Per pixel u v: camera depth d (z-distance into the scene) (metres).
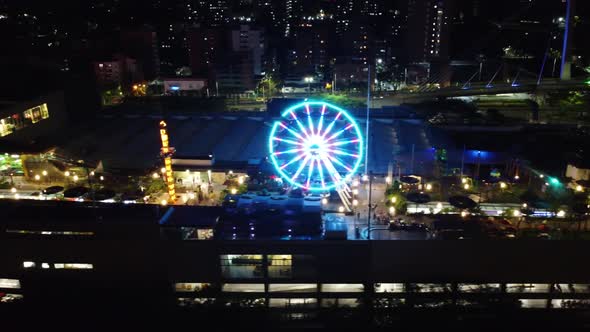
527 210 65.62
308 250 52.75
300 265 53.69
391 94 171.12
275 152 83.38
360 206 71.31
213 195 78.69
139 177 83.38
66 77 109.06
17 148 85.94
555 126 101.81
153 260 54.50
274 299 55.91
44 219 54.72
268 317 55.06
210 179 84.19
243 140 96.19
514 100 168.00
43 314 56.22
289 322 54.78
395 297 54.72
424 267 53.44
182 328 54.53
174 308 55.69
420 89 181.50
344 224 59.34
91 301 56.81
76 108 109.62
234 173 83.19
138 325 54.75
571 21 167.38
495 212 67.06
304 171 80.44
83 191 71.50
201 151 91.44
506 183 76.94
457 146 90.56
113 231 53.88
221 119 109.38
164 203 72.06
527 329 53.81
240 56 181.25
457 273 53.66
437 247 52.44
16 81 103.81
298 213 58.44
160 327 54.53
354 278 53.94
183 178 84.75
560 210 64.69
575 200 66.38
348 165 83.94
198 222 55.00
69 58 187.12
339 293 54.84
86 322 55.03
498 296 54.69
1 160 89.81
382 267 53.44
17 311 56.81
